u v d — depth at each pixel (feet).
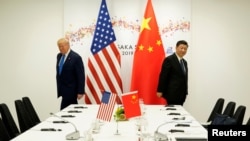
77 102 19.93
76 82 19.07
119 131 10.89
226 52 21.98
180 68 18.26
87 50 21.95
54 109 22.66
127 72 21.99
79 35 21.94
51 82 22.61
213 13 21.91
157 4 21.68
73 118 13.50
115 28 21.97
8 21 22.53
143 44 21.01
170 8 21.62
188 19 21.57
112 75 20.94
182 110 15.80
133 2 21.85
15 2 22.45
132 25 21.90
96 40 21.01
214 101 22.13
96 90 20.98
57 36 22.45
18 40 22.58
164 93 18.60
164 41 21.70
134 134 10.43
